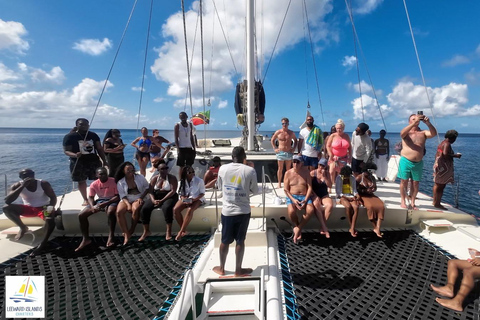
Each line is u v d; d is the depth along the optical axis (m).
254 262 3.41
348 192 4.50
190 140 5.91
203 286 2.91
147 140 6.97
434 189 4.77
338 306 2.68
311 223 4.56
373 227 4.48
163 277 3.22
